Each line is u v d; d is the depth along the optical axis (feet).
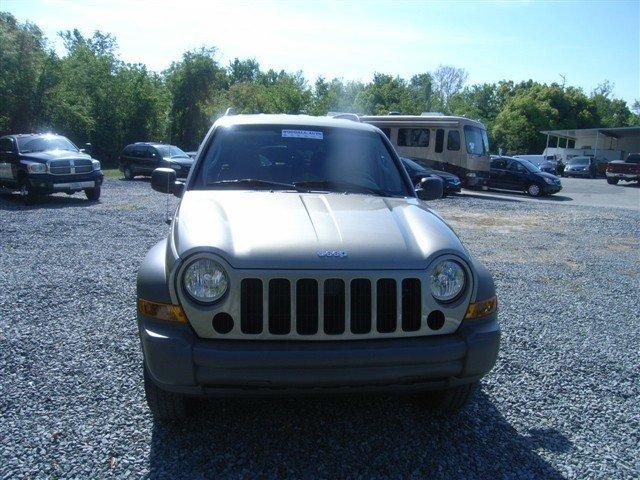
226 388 9.50
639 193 90.38
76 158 50.85
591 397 13.37
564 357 15.85
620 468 10.36
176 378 9.36
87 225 37.68
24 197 49.42
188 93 149.07
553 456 10.70
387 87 215.51
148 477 9.65
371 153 14.89
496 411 12.49
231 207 11.53
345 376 9.38
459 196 71.36
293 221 10.80
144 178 85.46
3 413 11.72
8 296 20.10
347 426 11.58
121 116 125.39
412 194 14.35
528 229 42.93
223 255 9.53
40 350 15.15
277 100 160.66
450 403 11.59
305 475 9.82
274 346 9.39
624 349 16.69
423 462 10.33
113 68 127.85
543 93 234.38
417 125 78.79
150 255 10.91
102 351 15.19
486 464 10.32
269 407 12.30
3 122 103.24
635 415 12.51
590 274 27.37
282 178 13.79
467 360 9.84
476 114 239.71
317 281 9.52
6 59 102.27
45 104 106.83
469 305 10.16
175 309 9.58
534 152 226.38
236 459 10.26
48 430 11.08
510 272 27.22
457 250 10.23
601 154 158.81
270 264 9.52
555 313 20.34
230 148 14.38
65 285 21.80
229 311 9.45
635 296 23.29
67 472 9.71
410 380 9.77
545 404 12.93
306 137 14.88
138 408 12.09
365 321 9.71
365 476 9.84
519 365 15.15
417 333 9.89
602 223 47.37
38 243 30.83
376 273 9.68
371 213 11.61
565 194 86.94
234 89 163.02
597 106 250.78
